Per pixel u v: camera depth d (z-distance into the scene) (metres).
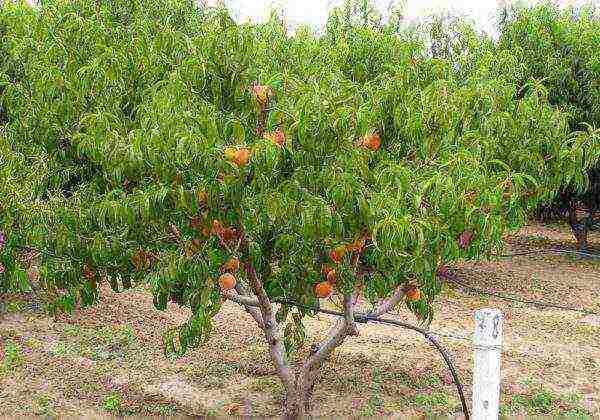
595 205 15.16
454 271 13.84
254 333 9.59
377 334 9.72
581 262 15.30
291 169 4.65
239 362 8.47
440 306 11.46
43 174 7.27
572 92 13.83
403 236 4.46
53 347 8.84
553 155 6.34
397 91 4.97
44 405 7.21
